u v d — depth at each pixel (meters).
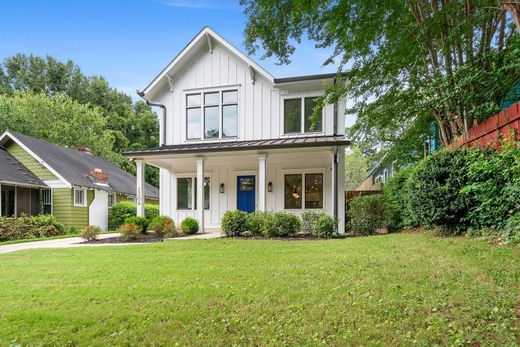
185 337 2.85
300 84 11.82
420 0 6.97
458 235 6.26
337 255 5.64
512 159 4.91
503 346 2.31
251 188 12.95
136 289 4.22
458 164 6.15
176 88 13.14
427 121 10.38
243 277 4.58
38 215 14.68
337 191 9.93
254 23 6.02
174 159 12.00
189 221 10.85
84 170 18.19
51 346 2.84
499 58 6.23
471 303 3.02
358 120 9.27
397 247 5.82
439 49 7.19
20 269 5.62
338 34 6.30
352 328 2.82
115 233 12.67
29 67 33.84
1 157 15.19
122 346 2.78
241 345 2.67
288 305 3.43
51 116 27.09
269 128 12.16
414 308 3.07
